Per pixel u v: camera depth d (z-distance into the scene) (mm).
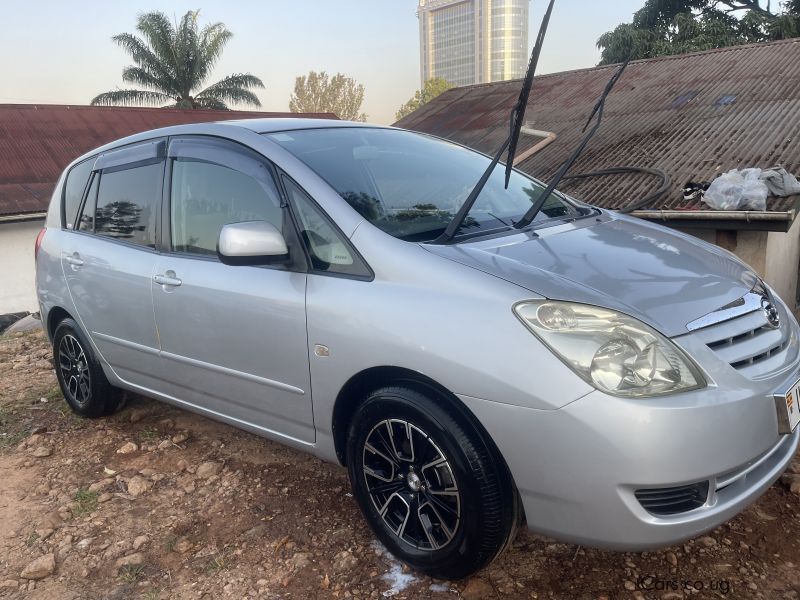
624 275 2486
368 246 2619
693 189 7246
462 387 2262
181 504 3299
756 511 2945
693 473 2070
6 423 4516
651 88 10703
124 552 2932
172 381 3559
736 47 11117
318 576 2670
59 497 3457
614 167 8133
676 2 23375
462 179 3385
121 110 23328
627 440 2037
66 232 4246
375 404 2555
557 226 3053
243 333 2992
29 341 7035
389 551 2725
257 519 3111
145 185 3689
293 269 2818
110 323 3830
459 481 2342
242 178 3150
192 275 3229
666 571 2588
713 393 2123
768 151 7527
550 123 10617
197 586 2672
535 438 2148
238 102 36781
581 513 2152
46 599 2658
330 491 3305
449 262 2443
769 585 2486
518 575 2598
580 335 2146
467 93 13945
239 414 3248
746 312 2447
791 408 2301
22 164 18578
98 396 4238
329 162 3064
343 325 2578
